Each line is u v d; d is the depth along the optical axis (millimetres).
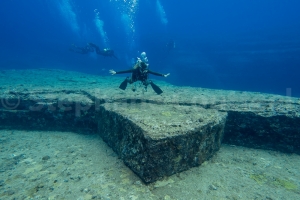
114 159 3430
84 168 3178
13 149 3811
